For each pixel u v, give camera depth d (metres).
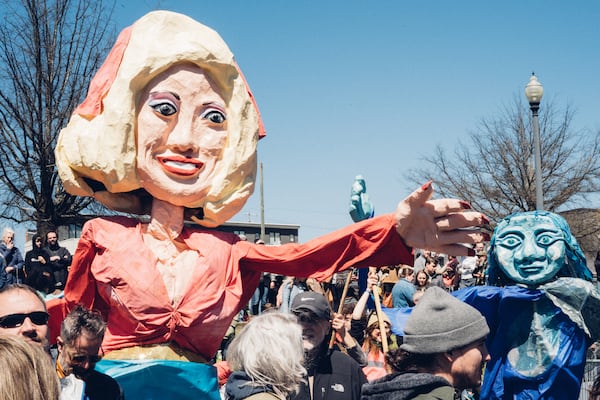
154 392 5.07
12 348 2.41
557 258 7.04
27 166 20.73
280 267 5.57
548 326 7.04
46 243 11.63
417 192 5.14
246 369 3.52
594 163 28.27
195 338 5.27
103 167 5.27
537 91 13.96
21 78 20.59
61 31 20.95
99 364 5.07
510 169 28.91
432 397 3.47
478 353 3.77
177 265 5.35
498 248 7.27
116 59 5.43
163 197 5.39
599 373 4.25
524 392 7.05
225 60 5.51
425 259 11.55
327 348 4.96
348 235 5.40
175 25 5.48
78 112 5.44
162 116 5.35
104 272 5.19
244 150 5.56
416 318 3.78
